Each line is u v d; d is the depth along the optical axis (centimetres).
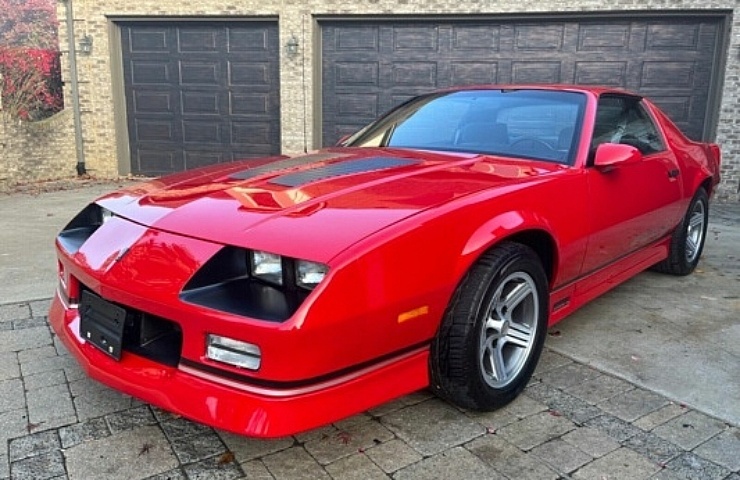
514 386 275
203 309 204
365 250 206
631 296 430
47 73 1248
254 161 336
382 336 217
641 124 409
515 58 939
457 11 935
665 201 401
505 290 267
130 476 223
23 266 495
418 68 983
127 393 227
